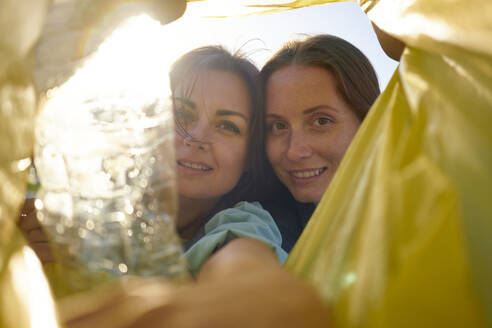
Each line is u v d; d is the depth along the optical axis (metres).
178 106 1.12
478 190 0.37
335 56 1.14
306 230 0.54
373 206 0.39
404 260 0.33
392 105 0.51
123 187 0.50
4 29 0.38
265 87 1.17
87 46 0.52
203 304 0.31
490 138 0.39
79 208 0.48
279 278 0.34
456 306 0.32
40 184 0.53
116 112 0.52
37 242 0.67
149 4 0.59
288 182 1.18
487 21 0.43
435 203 0.35
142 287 0.35
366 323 0.33
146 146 0.53
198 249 0.73
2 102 0.39
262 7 1.05
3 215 0.38
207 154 1.11
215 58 1.15
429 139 0.41
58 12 0.51
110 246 0.47
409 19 0.55
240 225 0.79
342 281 0.39
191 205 1.15
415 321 0.32
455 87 0.44
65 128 0.49
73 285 0.46
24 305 0.35
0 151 0.38
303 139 1.13
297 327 0.31
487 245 0.35
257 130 1.19
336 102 1.13
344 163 0.54
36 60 0.49
